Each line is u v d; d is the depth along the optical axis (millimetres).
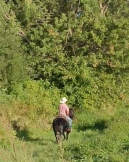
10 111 22797
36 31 27562
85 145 15164
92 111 26594
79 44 28469
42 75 28047
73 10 28500
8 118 22344
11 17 27266
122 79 28969
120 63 27859
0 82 24688
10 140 17969
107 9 29891
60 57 27250
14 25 26953
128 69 28844
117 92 28250
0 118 21438
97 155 13562
